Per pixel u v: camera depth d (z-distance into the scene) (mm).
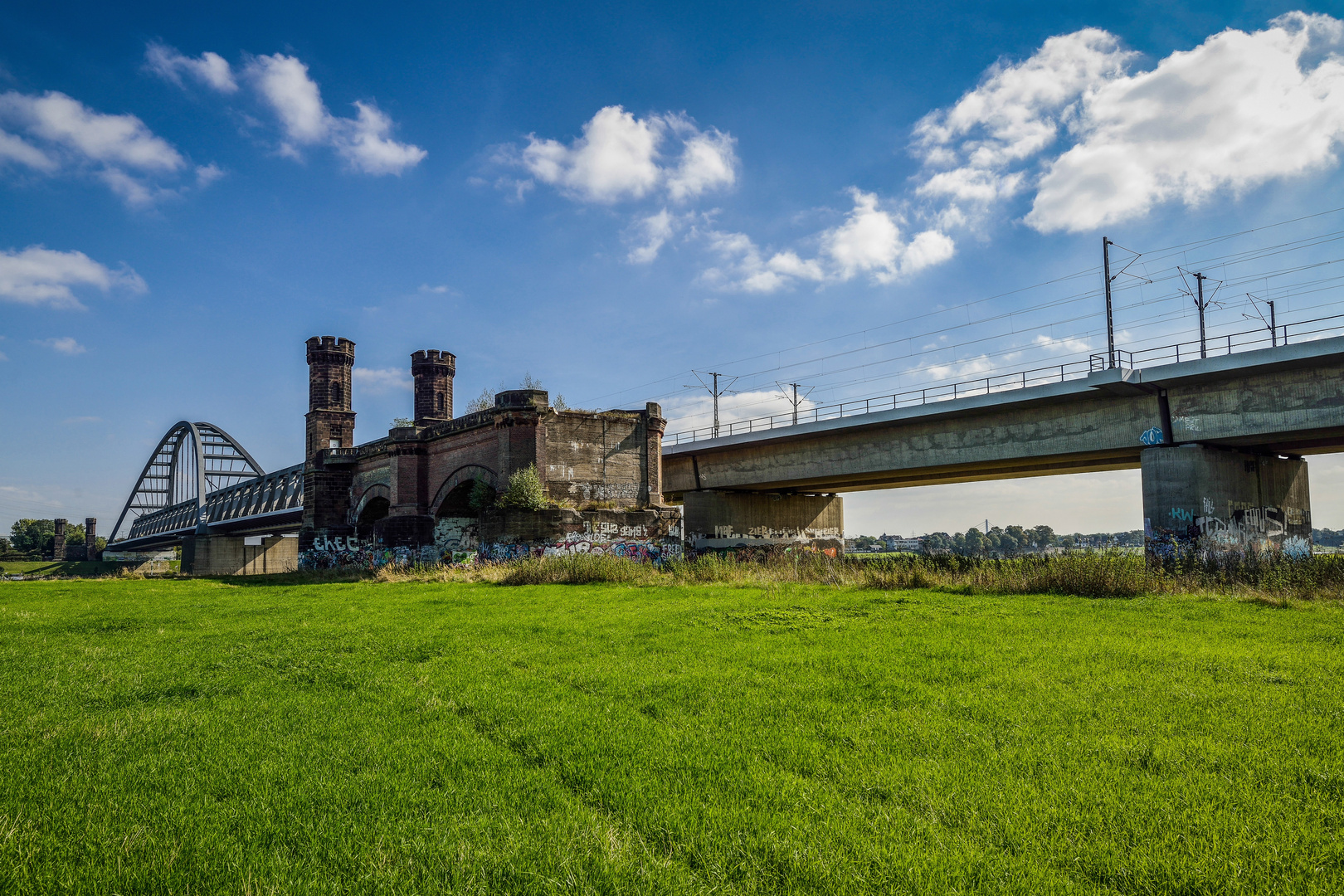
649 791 5668
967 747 6469
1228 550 26375
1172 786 5504
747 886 4242
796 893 4117
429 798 5594
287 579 39156
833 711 7742
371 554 47000
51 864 4629
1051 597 18500
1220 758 6020
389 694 9086
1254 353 26531
